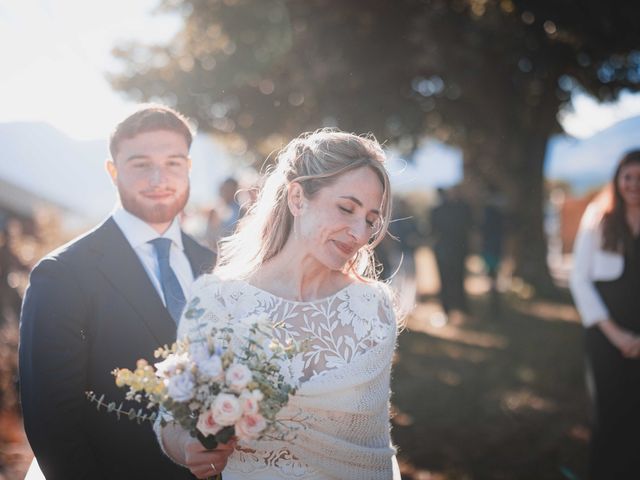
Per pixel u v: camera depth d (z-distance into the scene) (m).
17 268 6.91
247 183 7.27
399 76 11.17
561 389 6.70
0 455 4.57
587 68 11.10
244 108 12.55
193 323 1.97
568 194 22.34
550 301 13.06
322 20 10.56
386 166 2.02
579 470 4.71
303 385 1.89
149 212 2.43
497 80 11.40
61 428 2.11
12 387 5.34
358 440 1.95
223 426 1.69
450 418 5.82
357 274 2.18
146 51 12.75
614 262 3.93
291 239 2.08
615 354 3.87
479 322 10.62
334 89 10.80
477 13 9.91
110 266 2.31
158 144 2.43
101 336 2.25
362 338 2.01
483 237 11.06
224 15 11.38
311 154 2.02
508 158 13.28
